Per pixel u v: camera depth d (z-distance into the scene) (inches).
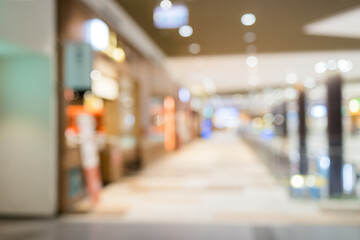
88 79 161.8
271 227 145.8
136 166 319.3
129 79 313.0
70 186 181.8
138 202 199.0
